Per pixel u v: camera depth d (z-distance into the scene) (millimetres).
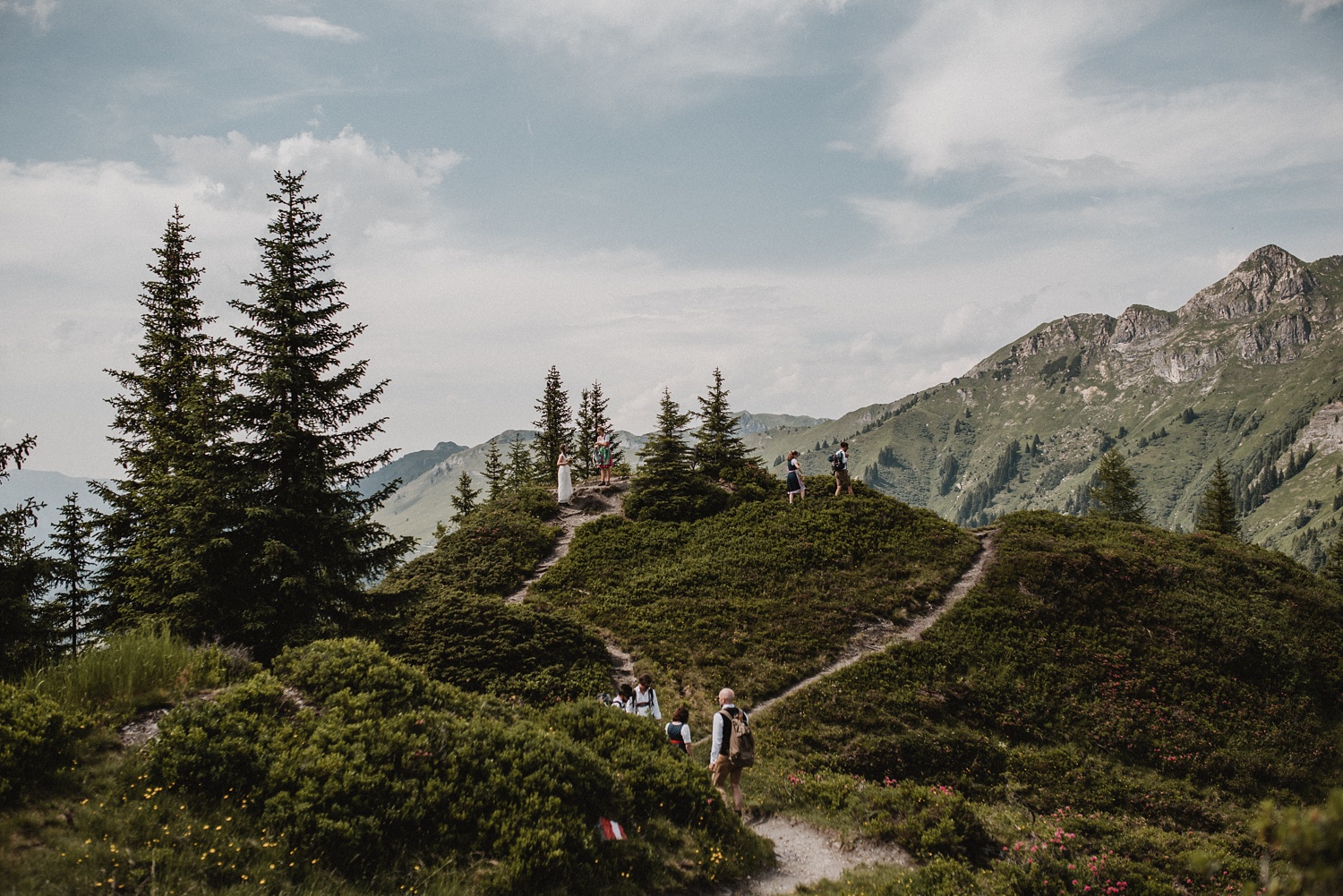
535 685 22797
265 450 19703
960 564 33750
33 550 17781
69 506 22500
